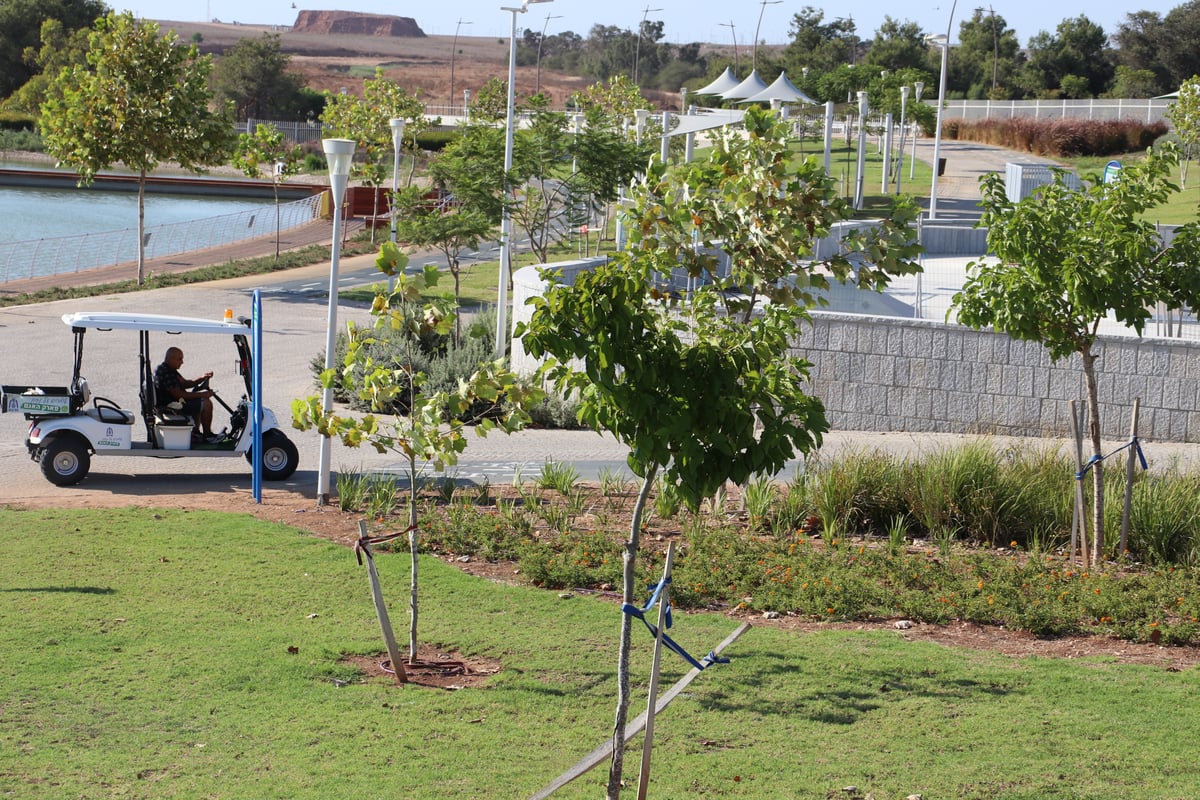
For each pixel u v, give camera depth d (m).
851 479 11.88
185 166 34.69
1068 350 10.25
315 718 6.75
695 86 114.88
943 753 6.28
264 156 38.41
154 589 9.34
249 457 14.23
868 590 9.25
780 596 9.26
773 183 5.67
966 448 12.38
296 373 21.45
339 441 16.56
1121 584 9.56
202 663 7.62
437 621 8.73
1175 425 16.42
